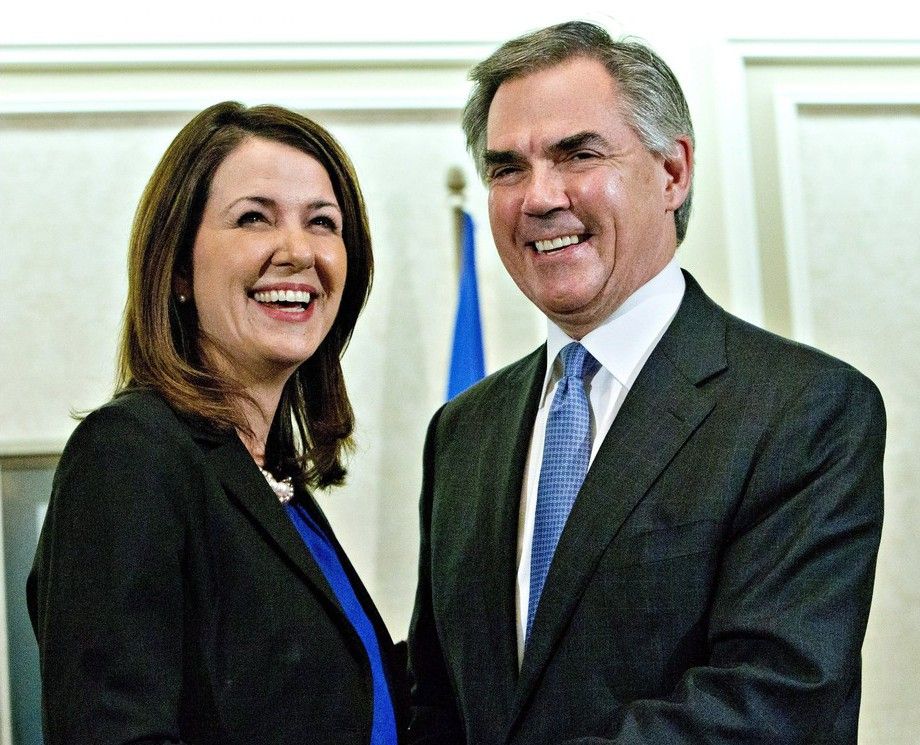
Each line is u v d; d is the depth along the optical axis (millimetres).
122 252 4320
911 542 4410
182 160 2051
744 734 1838
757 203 4469
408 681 2465
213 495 1905
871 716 4312
